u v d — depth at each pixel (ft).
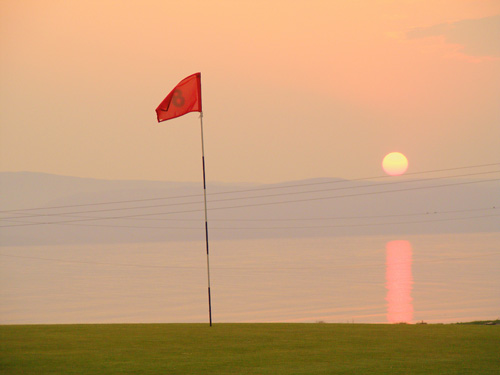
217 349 226.79
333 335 258.37
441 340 245.24
